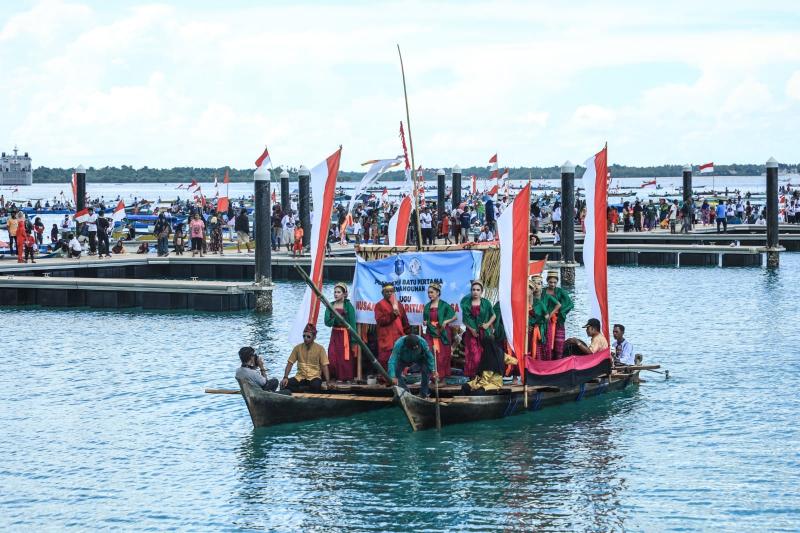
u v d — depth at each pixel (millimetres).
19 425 24812
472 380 24578
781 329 37625
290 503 19219
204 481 20516
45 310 45156
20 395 27969
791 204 91875
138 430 24281
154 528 18109
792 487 19641
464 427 24047
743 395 27031
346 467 21219
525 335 24344
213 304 44250
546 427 24000
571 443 22672
